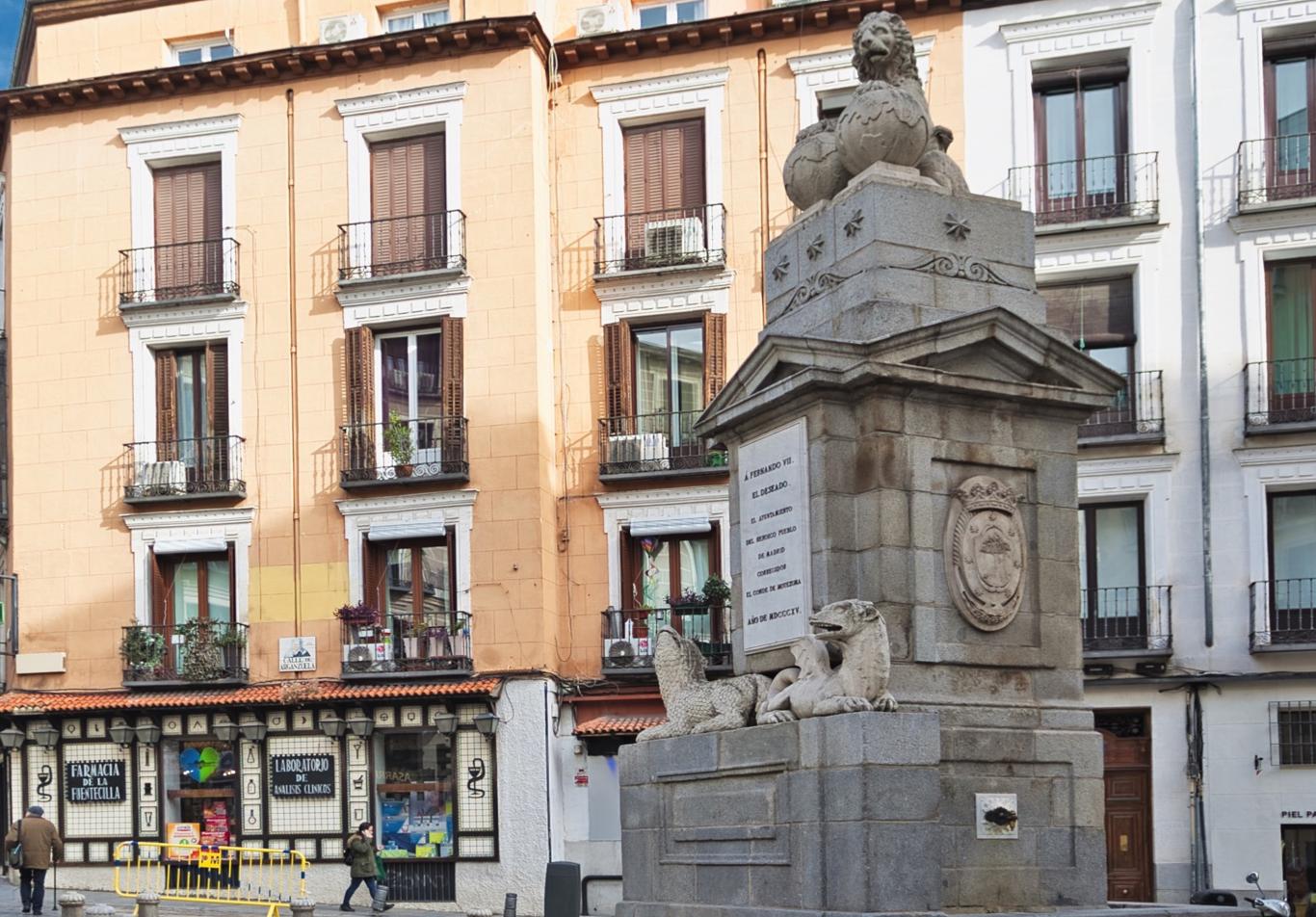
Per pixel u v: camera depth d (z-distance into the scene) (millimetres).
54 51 34406
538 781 30234
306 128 32875
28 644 32875
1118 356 30047
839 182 13891
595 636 31406
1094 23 30359
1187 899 28031
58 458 33250
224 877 30859
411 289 31844
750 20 31719
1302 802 27812
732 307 31516
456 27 31812
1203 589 28734
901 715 11328
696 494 31141
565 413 32031
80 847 32000
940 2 31094
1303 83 29844
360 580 31641
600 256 32094
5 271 36406
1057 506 13102
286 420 32344
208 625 31984
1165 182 29812
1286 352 29391
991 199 13492
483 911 17562
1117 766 28875
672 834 13250
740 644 13773
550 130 32656
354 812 31047
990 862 12164
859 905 11039
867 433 12602
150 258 33344
